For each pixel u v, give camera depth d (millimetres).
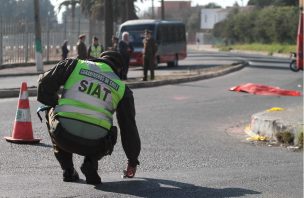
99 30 114750
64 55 80875
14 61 85625
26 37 87562
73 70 15844
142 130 28562
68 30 105375
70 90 15805
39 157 20484
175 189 16453
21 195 15234
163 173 18656
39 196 15188
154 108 38500
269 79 66312
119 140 24641
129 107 16250
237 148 24203
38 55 73500
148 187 16562
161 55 86125
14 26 85000
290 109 32281
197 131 29125
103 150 16109
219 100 44531
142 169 19203
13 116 31344
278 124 25906
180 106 40125
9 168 18594
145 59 57906
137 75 67875
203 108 39375
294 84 59656
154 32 85250
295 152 23422
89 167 16328
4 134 25125
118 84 16094
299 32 55844
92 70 15953
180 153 22500
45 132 26094
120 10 127000
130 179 17484
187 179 17812
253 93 50219
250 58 131125
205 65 95188
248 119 34438
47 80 15719
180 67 90750
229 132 29234
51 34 99250
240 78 68062
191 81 63469
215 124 32125
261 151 23516
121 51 55219
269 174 18859
